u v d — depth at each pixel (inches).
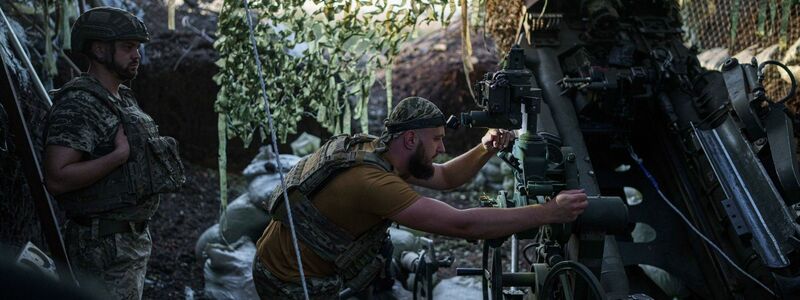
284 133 147.3
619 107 149.9
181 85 233.6
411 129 89.7
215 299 166.9
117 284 98.1
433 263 139.0
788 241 122.4
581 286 105.7
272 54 142.7
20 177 122.0
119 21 97.7
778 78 181.2
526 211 86.7
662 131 154.9
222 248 173.2
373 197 87.0
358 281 94.0
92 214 97.2
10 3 163.5
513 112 99.3
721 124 142.2
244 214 179.2
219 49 140.9
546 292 104.7
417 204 86.4
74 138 94.0
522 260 201.3
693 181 146.3
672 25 166.1
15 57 141.8
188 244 196.4
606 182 157.9
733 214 130.6
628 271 154.5
